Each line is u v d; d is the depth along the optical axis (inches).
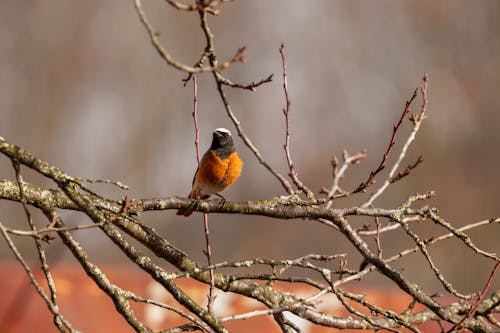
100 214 219.0
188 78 227.3
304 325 290.8
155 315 287.3
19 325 269.9
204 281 235.1
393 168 245.1
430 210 235.0
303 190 246.2
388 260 239.9
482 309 268.5
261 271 764.6
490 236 766.5
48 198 222.1
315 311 229.5
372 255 238.5
